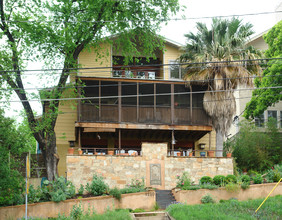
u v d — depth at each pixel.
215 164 26.27
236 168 26.66
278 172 23.84
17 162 21.42
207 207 19.80
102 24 23.42
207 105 27.61
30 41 22.03
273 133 29.88
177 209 19.50
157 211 20.48
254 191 22.41
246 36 28.28
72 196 21.22
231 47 27.94
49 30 21.81
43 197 20.70
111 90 27.98
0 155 19.66
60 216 18.89
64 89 25.09
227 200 21.77
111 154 25.58
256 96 28.84
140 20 24.77
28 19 21.58
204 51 28.28
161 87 28.44
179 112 28.11
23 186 20.84
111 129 27.00
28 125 23.78
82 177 24.84
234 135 31.25
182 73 31.42
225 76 27.33
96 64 30.34
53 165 24.27
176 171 25.86
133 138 30.52
